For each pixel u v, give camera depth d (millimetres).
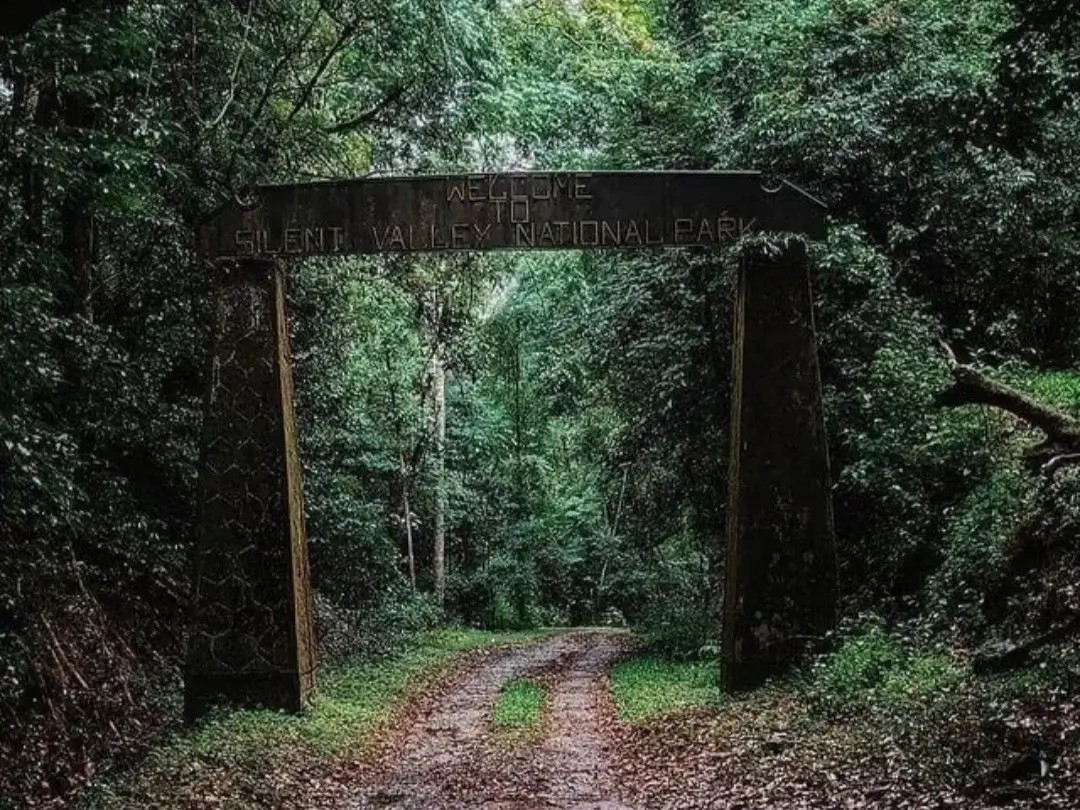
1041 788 6840
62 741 11328
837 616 12953
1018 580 11047
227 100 15969
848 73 17109
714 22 19500
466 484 36531
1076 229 16953
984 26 16922
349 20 17734
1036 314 17906
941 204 16391
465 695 17422
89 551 14781
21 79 12281
